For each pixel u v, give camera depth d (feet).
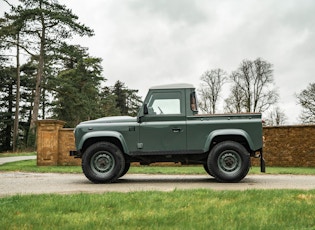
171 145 30.25
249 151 30.66
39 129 58.18
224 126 29.86
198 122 30.17
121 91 274.36
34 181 32.65
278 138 58.03
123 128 30.71
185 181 31.83
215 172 29.37
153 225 13.58
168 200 18.60
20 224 13.96
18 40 114.32
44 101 194.39
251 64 138.10
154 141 30.40
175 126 30.30
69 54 113.39
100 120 31.53
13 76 180.24
